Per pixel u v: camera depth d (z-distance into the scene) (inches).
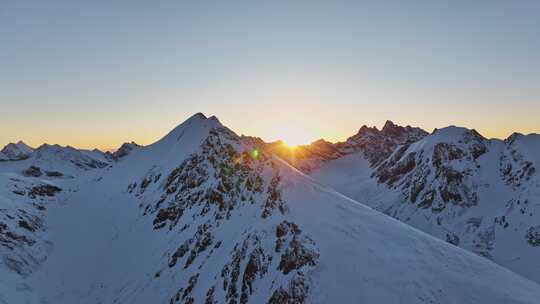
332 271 1694.1
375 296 1566.2
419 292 1599.4
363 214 2353.6
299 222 2107.5
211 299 1942.7
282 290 1664.6
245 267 1935.3
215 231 2583.7
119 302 2459.4
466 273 1782.7
